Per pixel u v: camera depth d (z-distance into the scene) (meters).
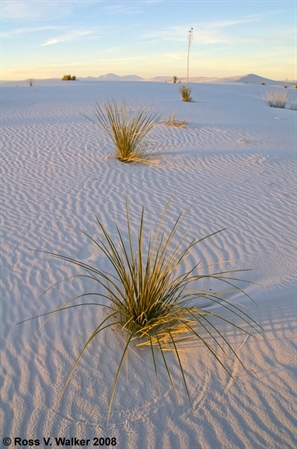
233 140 11.07
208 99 23.02
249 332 3.33
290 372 2.92
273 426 2.54
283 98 21.69
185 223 5.66
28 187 6.89
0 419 2.54
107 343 3.18
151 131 11.59
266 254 4.80
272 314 3.55
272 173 8.16
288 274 4.30
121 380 2.85
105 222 5.60
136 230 5.38
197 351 3.13
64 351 3.09
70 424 2.53
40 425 2.52
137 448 2.41
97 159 8.66
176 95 23.56
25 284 4.03
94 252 4.73
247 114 16.25
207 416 2.61
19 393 2.72
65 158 8.71
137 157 8.62
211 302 3.77
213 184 7.41
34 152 9.14
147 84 33.19
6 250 4.71
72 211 5.94
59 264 4.43
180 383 2.85
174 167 8.35
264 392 2.77
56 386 2.78
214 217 5.91
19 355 3.05
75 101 18.38
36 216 5.72
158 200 6.53
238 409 2.65
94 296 3.85
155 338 3.17
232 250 4.88
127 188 7.02
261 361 3.03
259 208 6.32
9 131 11.29
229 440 2.46
